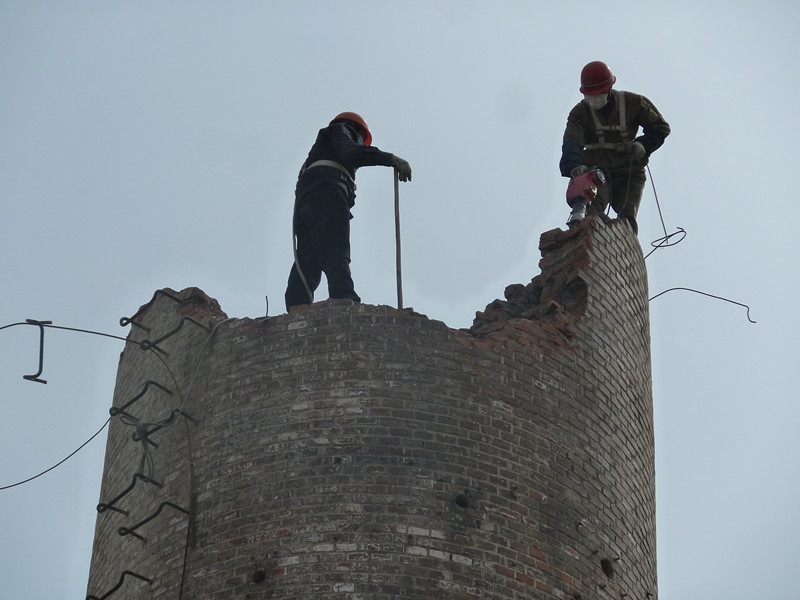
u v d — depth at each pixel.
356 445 27.28
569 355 29.70
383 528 26.52
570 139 33.25
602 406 29.91
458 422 27.73
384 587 26.02
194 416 29.00
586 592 27.70
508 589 26.64
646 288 33.28
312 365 28.27
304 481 27.11
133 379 31.62
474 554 26.64
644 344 32.34
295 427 27.70
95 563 30.84
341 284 30.42
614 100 33.44
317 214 30.89
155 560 28.11
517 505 27.47
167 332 30.97
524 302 30.95
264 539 26.80
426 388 27.91
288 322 28.94
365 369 28.02
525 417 28.39
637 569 29.47
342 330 28.52
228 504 27.48
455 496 27.05
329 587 26.06
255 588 26.42
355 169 31.59
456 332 28.70
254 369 28.69
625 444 30.27
